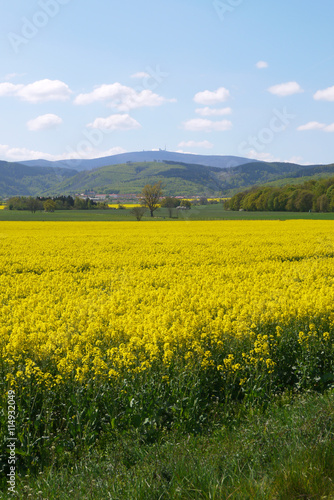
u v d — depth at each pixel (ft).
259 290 47.42
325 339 27.32
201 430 20.21
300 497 13.67
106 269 73.20
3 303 46.14
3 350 25.63
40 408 20.90
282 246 102.37
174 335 26.45
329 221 217.15
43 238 134.82
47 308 39.73
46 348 25.04
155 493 14.11
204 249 97.60
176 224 219.61
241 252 92.79
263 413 21.59
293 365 26.43
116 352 24.53
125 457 17.40
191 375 22.35
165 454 16.93
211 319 31.71
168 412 20.81
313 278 59.98
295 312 32.94
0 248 104.63
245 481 14.43
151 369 23.24
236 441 17.58
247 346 26.58
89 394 20.84
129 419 19.92
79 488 14.79
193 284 52.47
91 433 18.89
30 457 17.85
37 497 14.49
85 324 32.73
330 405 19.31
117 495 14.08
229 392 23.22
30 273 69.67
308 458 15.33
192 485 14.29
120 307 38.60
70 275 65.92
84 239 129.49
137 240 123.54
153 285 58.18
